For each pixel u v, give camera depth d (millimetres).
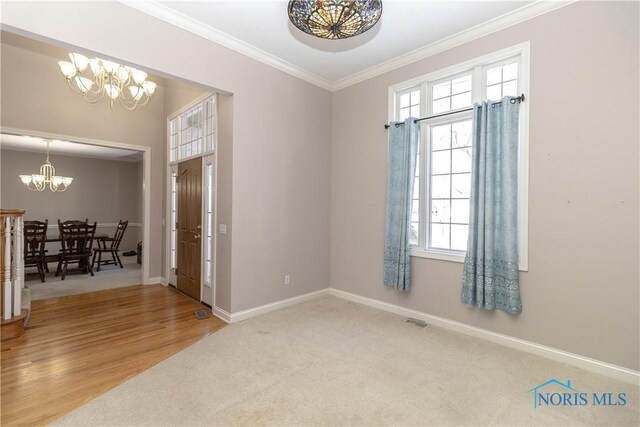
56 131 4129
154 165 5062
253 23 2986
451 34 3141
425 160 3477
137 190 8859
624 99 2301
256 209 3580
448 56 3250
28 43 3916
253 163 3537
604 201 2383
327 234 4426
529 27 2725
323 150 4332
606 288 2379
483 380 2293
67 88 4211
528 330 2740
